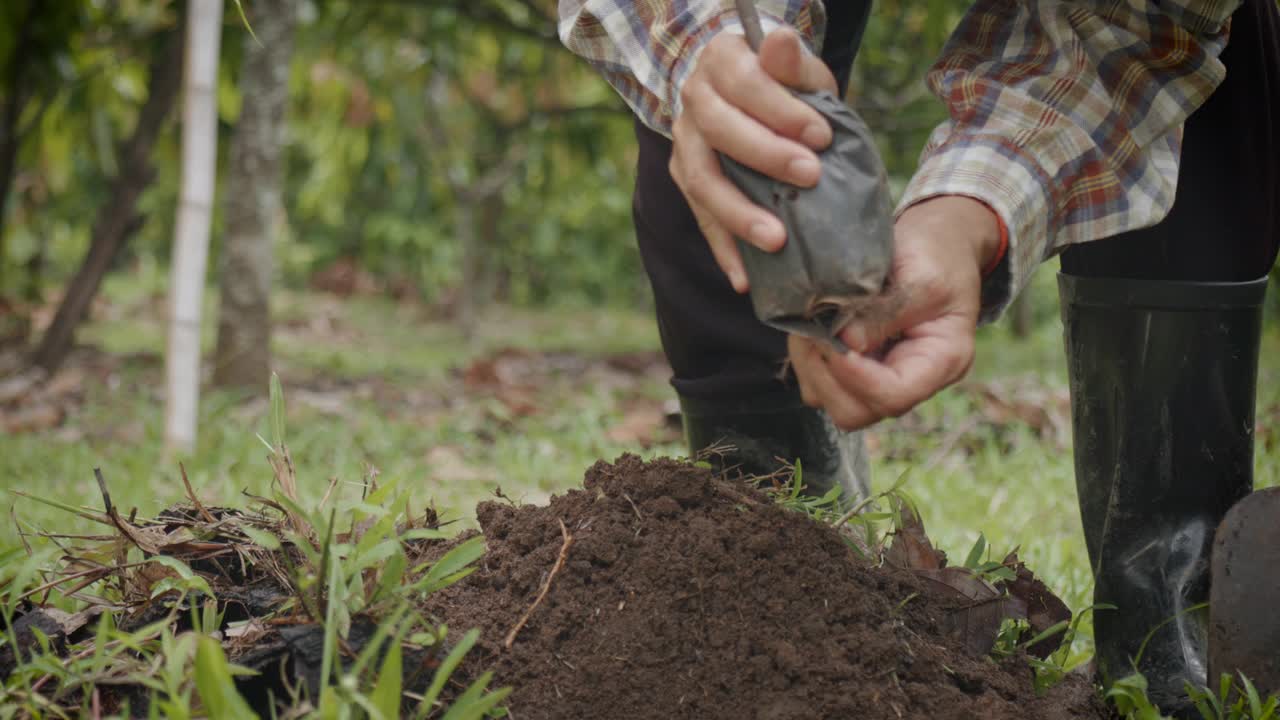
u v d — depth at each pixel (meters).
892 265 1.06
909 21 5.55
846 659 1.24
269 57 4.46
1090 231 1.30
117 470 2.99
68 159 6.01
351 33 5.75
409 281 11.12
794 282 1.01
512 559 1.35
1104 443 1.53
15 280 6.41
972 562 1.53
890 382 1.04
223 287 4.48
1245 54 1.44
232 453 3.18
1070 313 1.56
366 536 1.25
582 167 7.46
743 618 1.26
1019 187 1.21
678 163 1.09
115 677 1.15
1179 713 1.42
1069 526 2.53
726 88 1.03
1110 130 1.28
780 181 1.02
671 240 1.64
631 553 1.31
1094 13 1.30
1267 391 4.14
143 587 1.36
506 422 3.94
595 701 1.22
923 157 1.33
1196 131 1.47
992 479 3.06
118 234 4.90
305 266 11.27
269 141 4.49
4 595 1.40
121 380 4.97
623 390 4.96
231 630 1.26
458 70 6.54
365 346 7.29
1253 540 1.35
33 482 2.80
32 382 4.52
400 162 7.79
